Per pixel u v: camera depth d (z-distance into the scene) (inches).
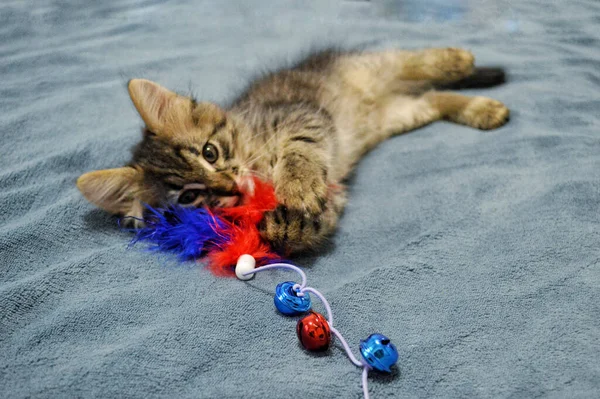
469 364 11.2
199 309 12.3
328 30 27.5
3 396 10.8
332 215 14.7
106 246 14.4
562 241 13.4
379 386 10.9
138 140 17.8
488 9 29.1
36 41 27.6
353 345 11.6
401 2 30.7
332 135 17.1
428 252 13.4
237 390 10.9
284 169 14.8
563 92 19.5
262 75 20.7
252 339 11.8
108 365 11.2
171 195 15.3
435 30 26.9
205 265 13.7
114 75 22.8
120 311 12.4
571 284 12.4
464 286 12.6
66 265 13.4
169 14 31.6
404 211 14.9
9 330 12.1
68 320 12.1
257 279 13.2
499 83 20.6
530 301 12.1
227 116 16.6
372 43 24.8
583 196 14.4
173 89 20.2
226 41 26.7
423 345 11.5
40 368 11.3
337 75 20.2
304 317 11.6
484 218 14.3
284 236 13.8
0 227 14.7
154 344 11.6
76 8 32.6
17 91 21.3
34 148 17.8
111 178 14.9
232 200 15.0
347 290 12.6
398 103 19.2
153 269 13.6
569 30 25.8
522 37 25.3
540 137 16.8
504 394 10.7
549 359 11.1
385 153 17.7
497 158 16.3
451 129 18.5
